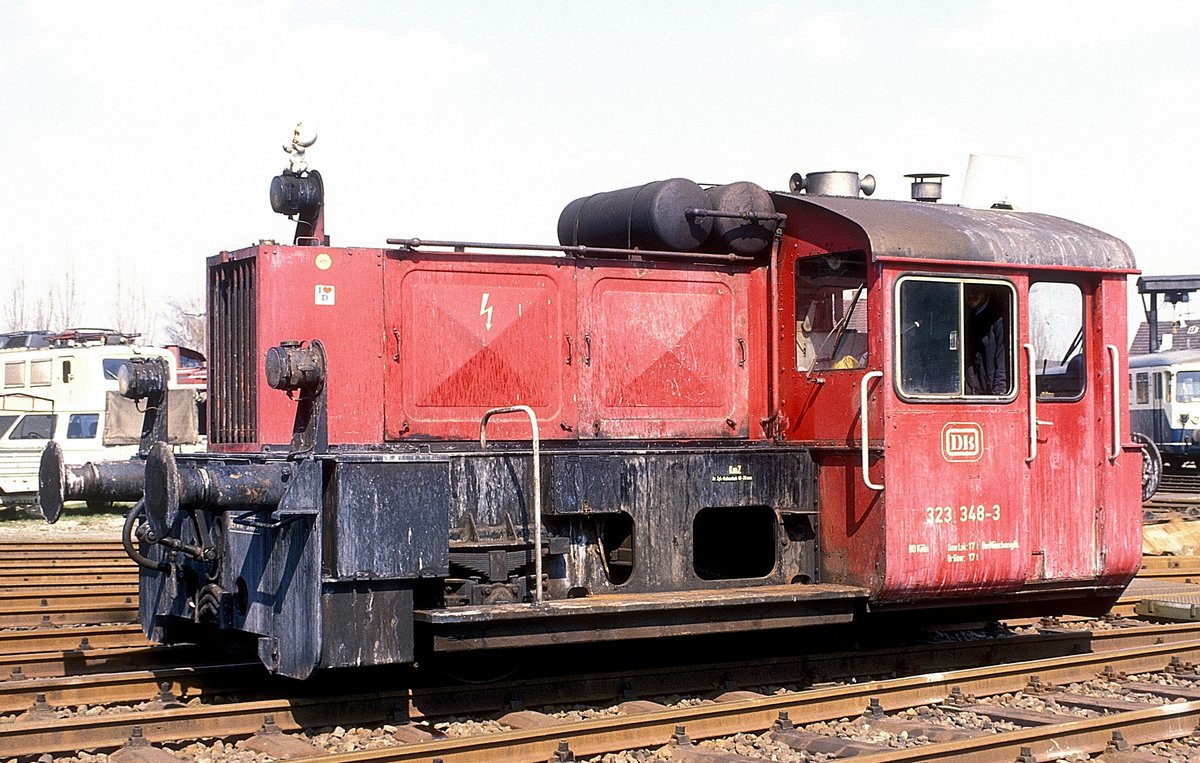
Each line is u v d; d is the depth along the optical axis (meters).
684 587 8.01
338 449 7.55
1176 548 16.12
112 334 24.42
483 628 7.01
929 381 8.21
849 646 9.16
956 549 8.24
